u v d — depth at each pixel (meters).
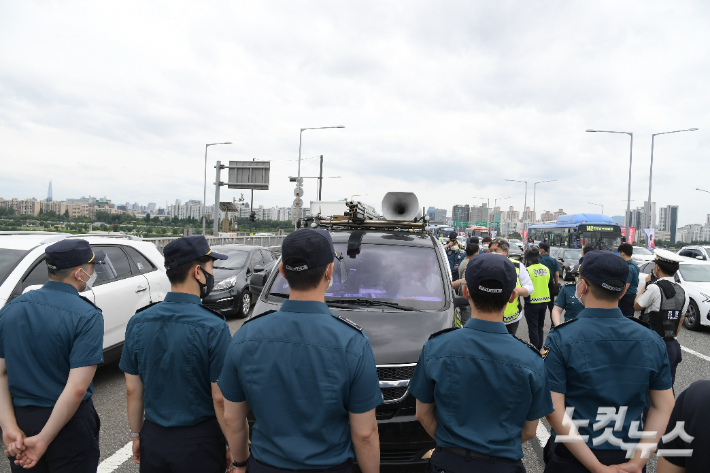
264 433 1.72
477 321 2.03
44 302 2.34
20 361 2.26
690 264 10.91
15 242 4.99
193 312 2.23
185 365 2.15
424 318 3.77
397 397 3.16
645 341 2.12
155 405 2.20
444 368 1.98
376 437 1.80
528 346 1.98
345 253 4.61
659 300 4.19
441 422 1.99
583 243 24.75
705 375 6.40
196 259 2.29
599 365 2.10
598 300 2.24
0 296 4.30
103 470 3.58
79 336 2.32
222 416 2.15
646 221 33.25
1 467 3.56
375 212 7.22
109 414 4.64
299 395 1.69
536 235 35.03
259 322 1.84
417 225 5.23
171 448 2.14
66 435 2.30
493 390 1.89
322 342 1.74
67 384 2.24
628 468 2.05
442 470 1.93
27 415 2.25
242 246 11.29
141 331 2.22
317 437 1.69
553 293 6.80
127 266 5.95
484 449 1.87
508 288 1.97
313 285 1.84
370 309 3.89
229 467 2.38
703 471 1.30
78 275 2.47
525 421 1.98
